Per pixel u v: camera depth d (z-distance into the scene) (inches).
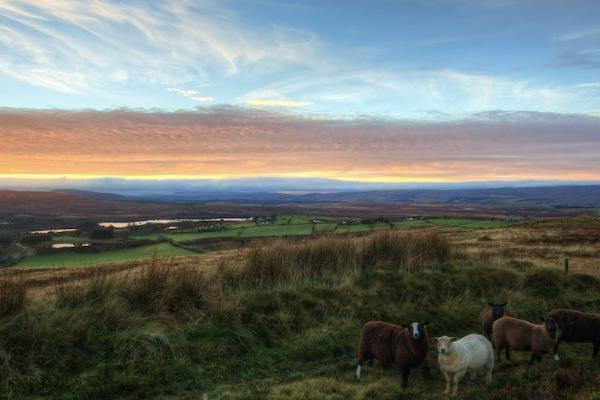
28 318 339.3
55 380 297.4
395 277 527.5
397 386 324.5
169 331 366.0
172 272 449.7
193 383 315.6
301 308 430.3
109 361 320.5
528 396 296.4
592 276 618.2
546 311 509.0
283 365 350.3
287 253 553.3
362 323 428.5
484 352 328.5
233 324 382.9
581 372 345.4
